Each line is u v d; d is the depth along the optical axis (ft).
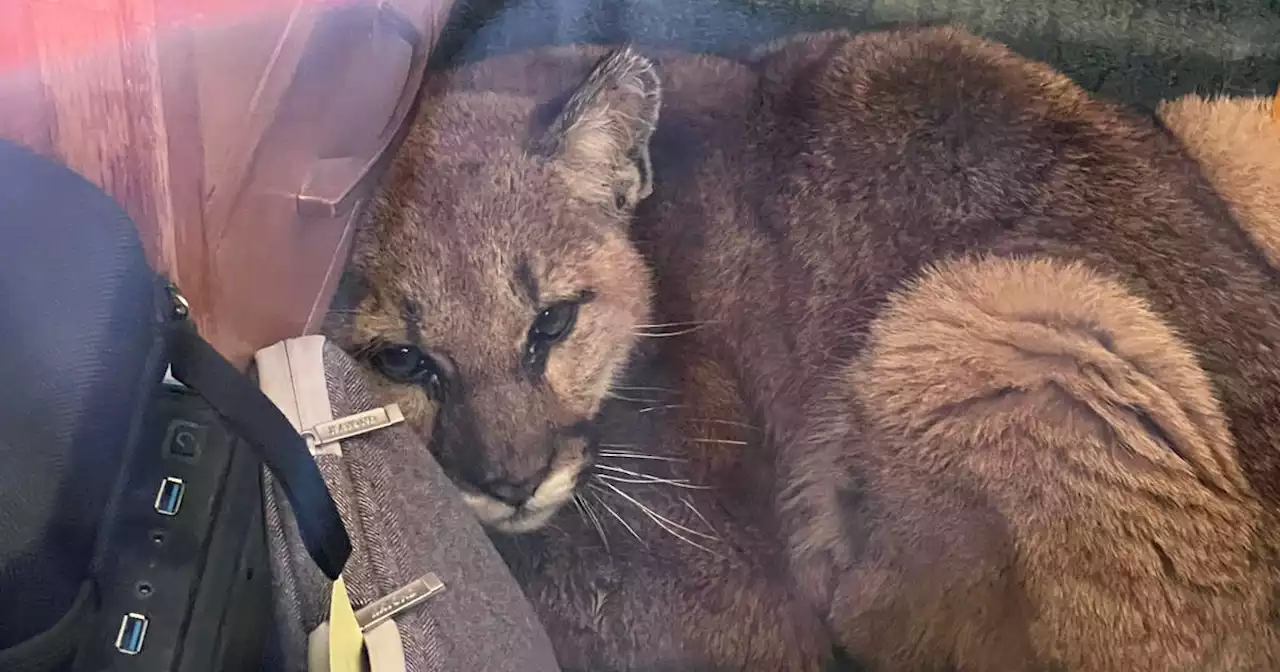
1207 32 2.96
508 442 3.03
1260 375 3.11
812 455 3.21
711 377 3.17
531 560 3.13
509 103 2.96
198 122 2.29
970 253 3.13
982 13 3.02
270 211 2.68
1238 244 3.07
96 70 1.96
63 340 1.67
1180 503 3.14
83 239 1.76
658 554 3.18
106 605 1.79
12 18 1.81
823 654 3.29
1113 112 3.05
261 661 2.14
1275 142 2.99
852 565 3.23
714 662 3.25
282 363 2.54
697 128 3.06
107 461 1.70
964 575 3.21
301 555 2.26
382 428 2.65
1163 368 3.12
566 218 3.04
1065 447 3.14
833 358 3.18
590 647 3.18
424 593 2.51
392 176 2.91
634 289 3.11
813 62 3.06
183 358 1.92
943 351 3.16
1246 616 3.17
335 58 2.86
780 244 3.13
